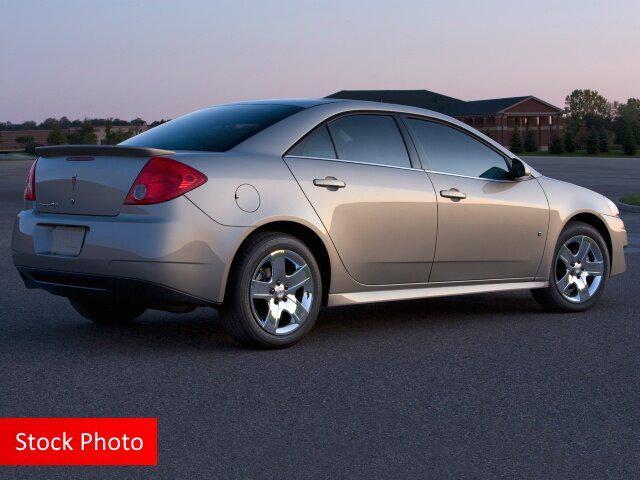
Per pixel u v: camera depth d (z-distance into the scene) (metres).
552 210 6.80
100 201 5.16
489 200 6.40
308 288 5.50
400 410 4.20
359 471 3.39
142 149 5.02
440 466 3.46
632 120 108.31
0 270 9.01
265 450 3.62
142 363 5.05
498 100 103.50
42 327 6.09
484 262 6.43
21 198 20.62
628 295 7.84
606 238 7.33
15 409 4.16
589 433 3.89
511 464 3.49
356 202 5.67
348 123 5.85
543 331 6.18
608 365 5.17
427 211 6.03
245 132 5.50
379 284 5.90
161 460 3.50
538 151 89.56
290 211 5.34
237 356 5.25
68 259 5.19
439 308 7.14
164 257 4.94
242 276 5.20
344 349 5.50
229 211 5.11
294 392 4.48
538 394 4.52
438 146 6.29
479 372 4.95
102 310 6.08
